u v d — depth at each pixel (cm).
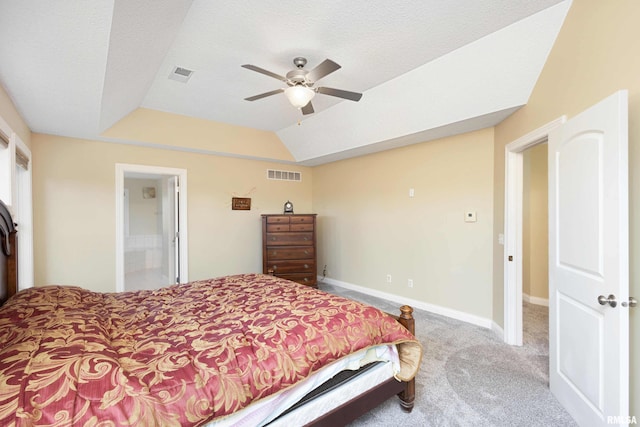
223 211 467
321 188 550
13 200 236
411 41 226
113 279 372
